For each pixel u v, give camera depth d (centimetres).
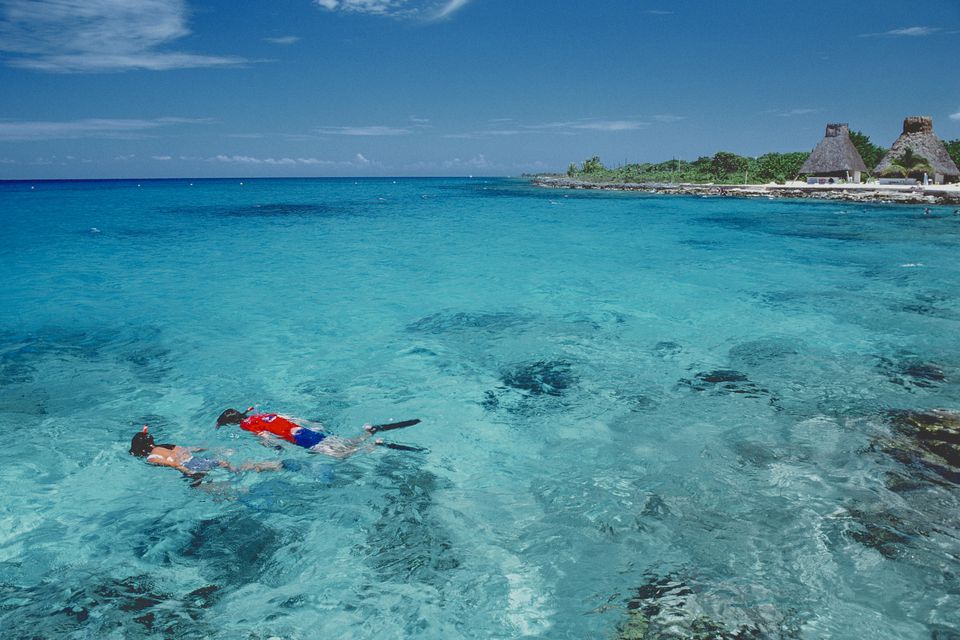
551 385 915
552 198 7119
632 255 2277
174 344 1136
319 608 452
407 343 1137
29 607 449
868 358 1012
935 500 571
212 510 585
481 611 446
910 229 3050
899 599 443
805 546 508
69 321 1302
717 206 5019
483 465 671
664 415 795
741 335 1166
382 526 557
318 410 826
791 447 691
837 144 6353
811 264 2020
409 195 8662
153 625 432
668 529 541
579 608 445
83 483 634
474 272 1912
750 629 415
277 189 11906
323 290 1634
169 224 3697
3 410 820
